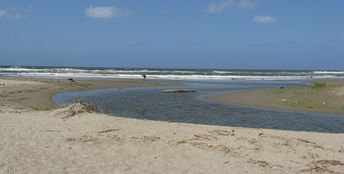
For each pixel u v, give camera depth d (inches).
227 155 402.6
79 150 401.4
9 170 319.3
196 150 416.8
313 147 454.6
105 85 1664.6
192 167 356.5
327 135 529.7
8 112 656.4
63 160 359.9
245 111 871.1
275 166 373.1
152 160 374.6
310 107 920.9
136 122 565.6
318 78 2844.5
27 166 333.7
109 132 495.2
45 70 3267.7
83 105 634.2
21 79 1803.6
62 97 1139.9
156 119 749.3
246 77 2819.9
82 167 339.9
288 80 2465.6
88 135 475.2
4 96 997.8
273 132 531.5
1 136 444.5
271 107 933.8
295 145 458.3
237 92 1350.9
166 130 513.7
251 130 539.5
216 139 469.1
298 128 671.1
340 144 478.3
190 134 493.4
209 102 1039.0
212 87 1688.0
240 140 468.8
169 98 1143.0
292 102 1007.6
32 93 1155.9
